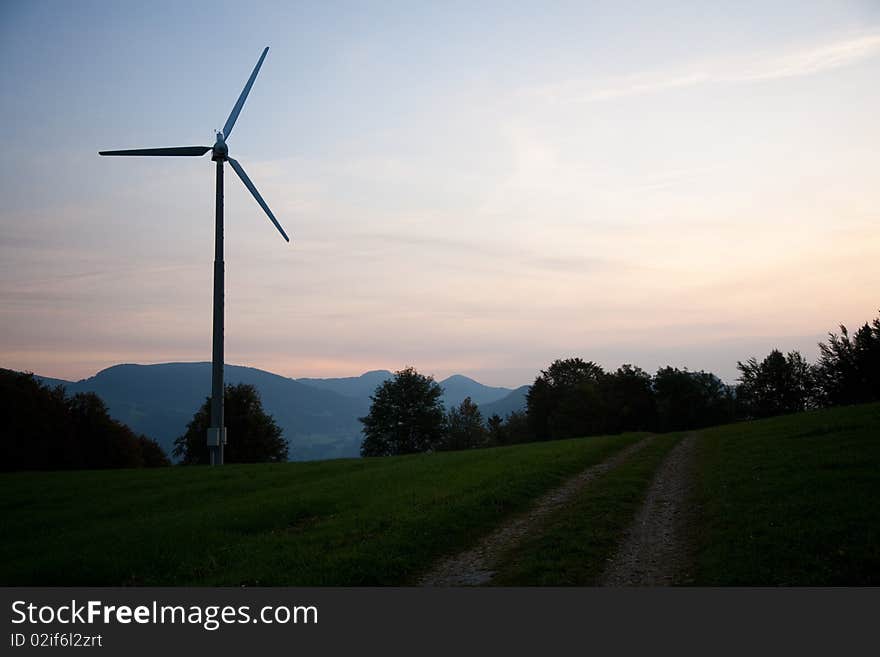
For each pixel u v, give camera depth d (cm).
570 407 12275
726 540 1697
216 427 5481
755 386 10862
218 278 5741
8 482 4362
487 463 3978
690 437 5578
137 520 2758
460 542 2045
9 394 8756
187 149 6053
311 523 2480
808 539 1569
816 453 2795
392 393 11844
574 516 2234
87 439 9875
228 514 2658
